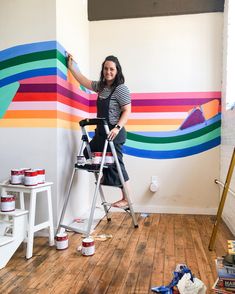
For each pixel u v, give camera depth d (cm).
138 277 170
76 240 233
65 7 261
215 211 317
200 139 319
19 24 245
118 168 256
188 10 314
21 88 247
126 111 260
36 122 245
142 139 327
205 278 168
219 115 315
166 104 323
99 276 171
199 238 238
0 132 250
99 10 328
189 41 318
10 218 209
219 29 313
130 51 327
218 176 317
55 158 243
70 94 274
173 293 150
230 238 239
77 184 294
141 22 325
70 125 273
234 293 140
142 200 329
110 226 271
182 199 323
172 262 191
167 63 322
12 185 209
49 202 221
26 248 208
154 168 326
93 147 268
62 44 254
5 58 248
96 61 333
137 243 225
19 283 163
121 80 267
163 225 275
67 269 180
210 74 316
